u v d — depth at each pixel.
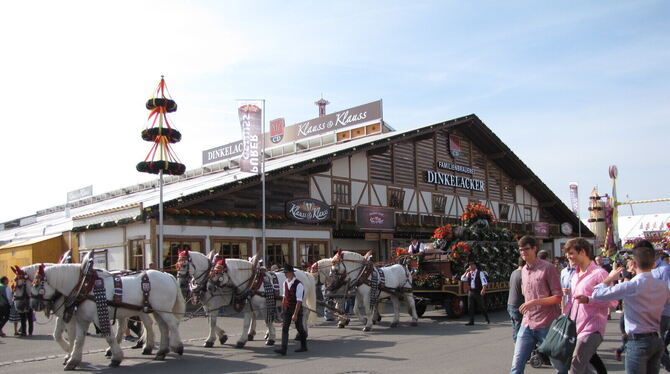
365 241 29.84
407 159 32.06
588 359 6.01
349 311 19.38
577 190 50.28
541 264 6.78
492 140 37.38
